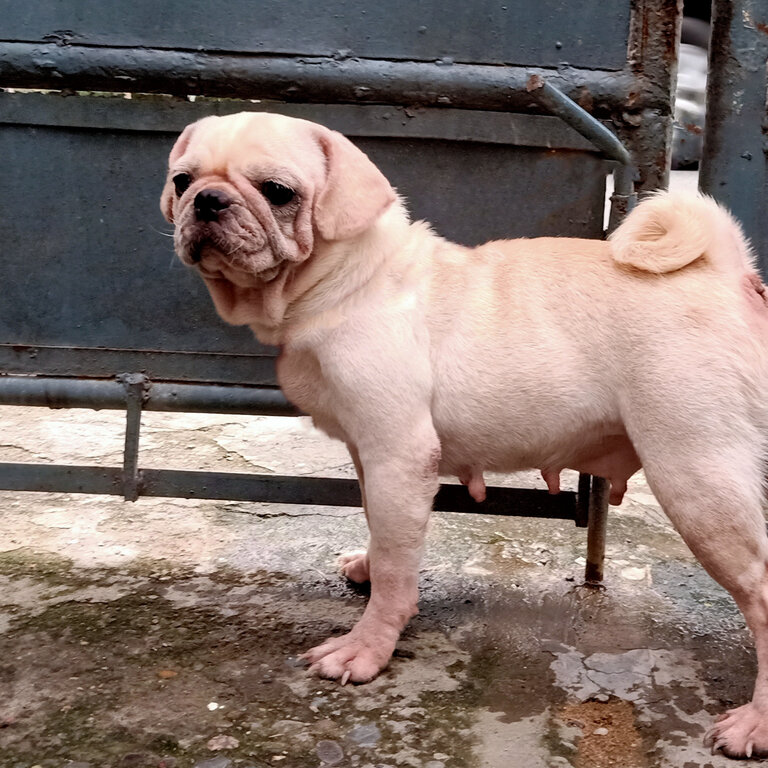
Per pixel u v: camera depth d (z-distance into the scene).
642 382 0.73
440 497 0.93
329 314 0.76
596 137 0.83
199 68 0.85
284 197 0.73
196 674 0.78
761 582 0.72
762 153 0.86
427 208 0.88
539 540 1.01
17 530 1.01
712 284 0.74
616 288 0.75
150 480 0.94
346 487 0.92
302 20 0.85
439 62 0.85
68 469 0.94
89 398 0.92
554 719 0.74
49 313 0.91
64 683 0.77
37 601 0.88
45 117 0.87
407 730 0.72
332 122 0.87
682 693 0.77
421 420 0.76
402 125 0.86
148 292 0.90
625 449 0.79
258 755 0.70
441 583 0.93
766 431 0.73
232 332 0.91
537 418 0.76
